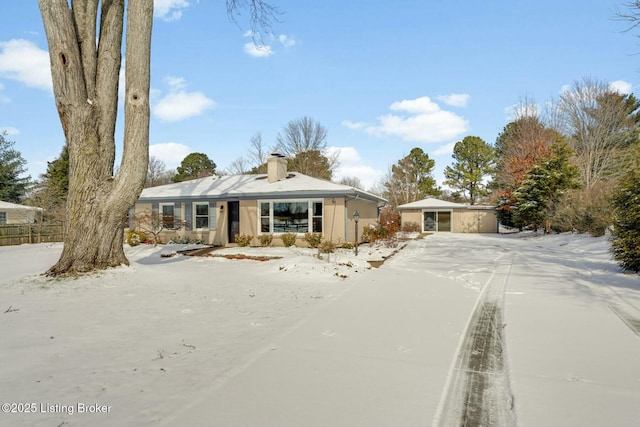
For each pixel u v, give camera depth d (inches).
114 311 218.2
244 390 117.1
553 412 104.3
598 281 313.3
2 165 1332.4
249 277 341.4
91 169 306.2
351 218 641.6
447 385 122.6
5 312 214.4
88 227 307.9
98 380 124.1
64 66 290.7
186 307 229.8
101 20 319.6
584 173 1069.1
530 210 944.3
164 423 97.1
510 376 129.0
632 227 352.8
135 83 302.5
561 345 161.6
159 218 661.3
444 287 296.8
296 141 1589.6
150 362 140.3
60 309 221.9
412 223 1212.5
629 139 1114.1
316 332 180.1
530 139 1174.3
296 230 624.4
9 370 131.9
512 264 427.2
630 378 127.6
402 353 152.9
